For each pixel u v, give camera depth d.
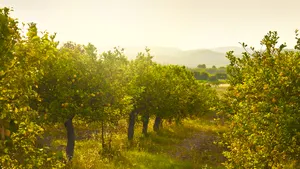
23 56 6.84
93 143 25.56
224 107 17.23
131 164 20.42
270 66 9.70
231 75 17.31
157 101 28.27
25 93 7.42
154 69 31.31
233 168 11.32
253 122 9.25
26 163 7.95
